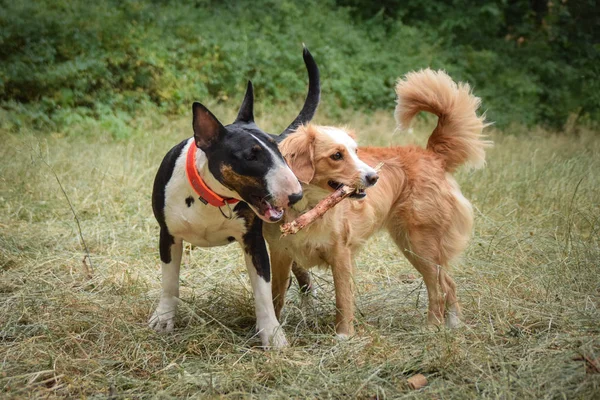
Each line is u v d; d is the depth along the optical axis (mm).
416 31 14844
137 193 6828
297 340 4047
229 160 3582
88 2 12438
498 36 16578
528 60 15234
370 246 5789
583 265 4871
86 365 3510
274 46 13031
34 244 5508
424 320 4406
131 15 12516
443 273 4496
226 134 3639
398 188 4535
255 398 3176
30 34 11328
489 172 7746
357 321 4121
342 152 3963
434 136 4762
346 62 13742
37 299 4336
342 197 3859
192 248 5648
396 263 5457
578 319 3975
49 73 10766
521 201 6875
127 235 5891
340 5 16141
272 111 11680
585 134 12977
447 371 3406
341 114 12328
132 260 5371
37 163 7184
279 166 3557
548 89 14922
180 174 3875
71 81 10883
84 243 5141
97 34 11664
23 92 10750
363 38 14711
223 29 13070
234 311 4406
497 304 4375
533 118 13805
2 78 10609
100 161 7645
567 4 16344
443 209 4512
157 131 10008
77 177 7176
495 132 12203
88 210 6395
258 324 3982
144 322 4195
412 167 4555
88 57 11289
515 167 8156
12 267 5059
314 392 3213
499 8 16234
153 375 3432
